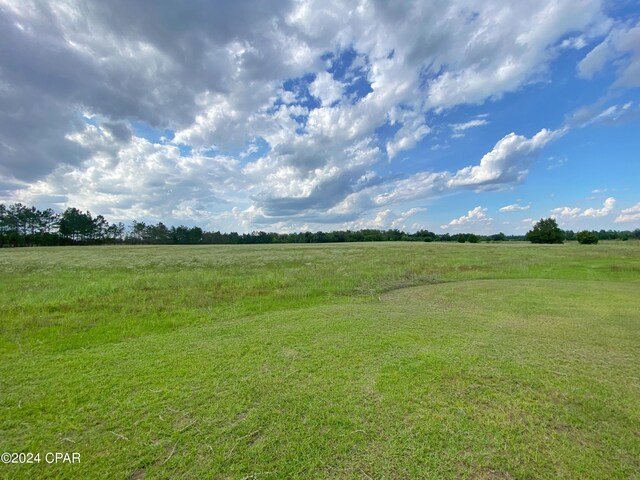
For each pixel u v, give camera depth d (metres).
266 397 3.36
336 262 20.84
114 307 7.71
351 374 3.91
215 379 3.80
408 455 2.47
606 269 16.02
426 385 3.60
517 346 4.88
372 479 2.23
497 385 3.59
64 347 5.04
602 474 2.28
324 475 2.27
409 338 5.29
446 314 7.03
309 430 2.79
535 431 2.77
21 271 16.36
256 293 9.67
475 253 28.78
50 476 2.30
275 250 37.34
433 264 18.80
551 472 2.30
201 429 2.82
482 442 2.62
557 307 7.70
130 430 2.82
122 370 4.09
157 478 2.27
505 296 9.22
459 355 4.49
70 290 9.73
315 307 7.89
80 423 2.93
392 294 10.02
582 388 3.52
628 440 2.65
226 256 26.97
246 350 4.79
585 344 4.97
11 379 3.83
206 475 2.29
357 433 2.74
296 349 4.80
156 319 6.76
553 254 26.31
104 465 2.40
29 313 7.12
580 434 2.73
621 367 4.09
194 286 10.77
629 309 7.46
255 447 2.57
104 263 20.70
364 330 5.77
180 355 4.61
